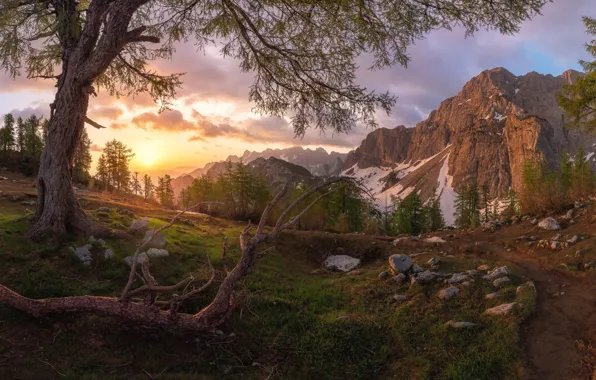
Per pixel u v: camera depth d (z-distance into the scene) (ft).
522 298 29.78
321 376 23.59
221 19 34.27
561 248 39.37
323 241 51.24
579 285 31.96
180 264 35.86
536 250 41.04
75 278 29.78
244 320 28.43
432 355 24.71
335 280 38.81
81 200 63.36
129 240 38.65
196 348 24.27
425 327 27.96
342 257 48.08
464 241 49.08
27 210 48.01
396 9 25.39
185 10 34.12
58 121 35.76
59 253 32.42
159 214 65.26
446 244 48.55
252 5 31.35
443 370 23.09
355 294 34.76
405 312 30.19
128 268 32.68
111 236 38.06
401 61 27.71
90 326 23.63
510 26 24.17
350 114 31.94
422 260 41.63
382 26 26.58
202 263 37.17
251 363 24.08
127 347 22.95
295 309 31.24
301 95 33.55
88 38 35.29
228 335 25.98
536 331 26.13
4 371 18.80
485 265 37.63
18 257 30.12
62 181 36.17
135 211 64.95
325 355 25.39
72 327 23.26
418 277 34.88
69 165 37.11
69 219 36.99
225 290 24.91
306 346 26.25
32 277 28.09
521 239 44.68
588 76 70.18
